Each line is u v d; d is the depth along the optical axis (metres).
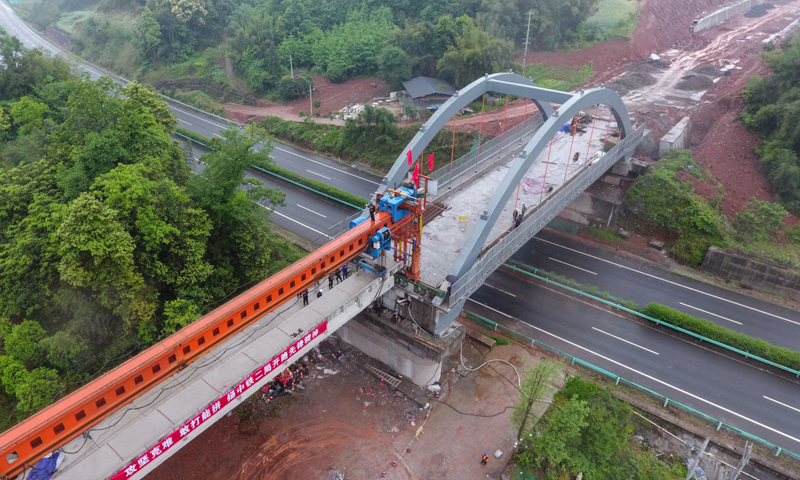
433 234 38.84
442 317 32.09
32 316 32.72
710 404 34.03
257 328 26.95
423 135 40.56
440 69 76.12
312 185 61.56
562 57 84.62
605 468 27.92
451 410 33.69
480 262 33.16
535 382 29.38
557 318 42.22
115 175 31.33
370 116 68.62
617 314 42.59
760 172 54.47
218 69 94.69
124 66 101.75
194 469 29.48
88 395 19.05
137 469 19.75
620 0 93.19
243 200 37.09
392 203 29.69
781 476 29.42
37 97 50.81
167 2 95.94
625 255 51.41
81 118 38.38
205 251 35.97
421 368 34.44
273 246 43.56
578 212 55.66
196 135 75.94
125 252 28.02
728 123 60.00
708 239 49.28
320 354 38.72
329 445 31.19
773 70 58.31
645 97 71.94
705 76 75.25
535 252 51.91
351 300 28.92
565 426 27.48
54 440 18.45
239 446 30.95
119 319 31.83
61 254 28.38
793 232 49.62
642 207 53.00
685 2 101.75
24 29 124.62
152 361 20.72
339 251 28.39
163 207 32.78
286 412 33.41
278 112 83.50
